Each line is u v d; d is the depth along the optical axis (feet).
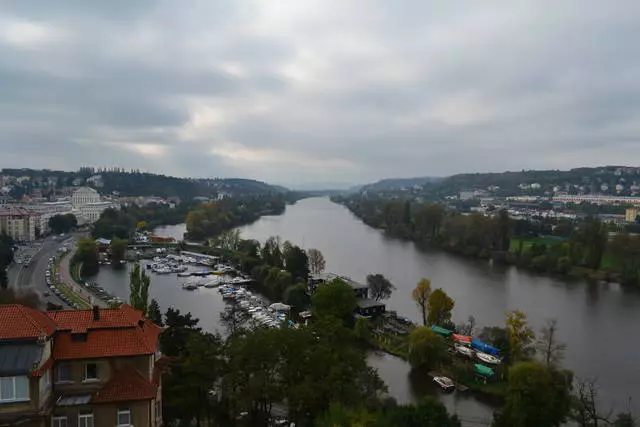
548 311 607.37
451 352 445.78
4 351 155.84
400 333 508.53
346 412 223.92
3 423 148.87
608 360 444.55
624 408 348.59
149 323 211.61
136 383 172.45
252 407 268.41
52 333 170.91
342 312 506.48
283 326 262.47
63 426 165.17
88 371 173.17
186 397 231.91
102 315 190.70
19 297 515.50
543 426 271.69
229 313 461.37
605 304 643.86
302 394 228.63
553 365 358.43
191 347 243.19
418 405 240.32
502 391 366.43
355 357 274.98
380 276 646.74
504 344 429.38
